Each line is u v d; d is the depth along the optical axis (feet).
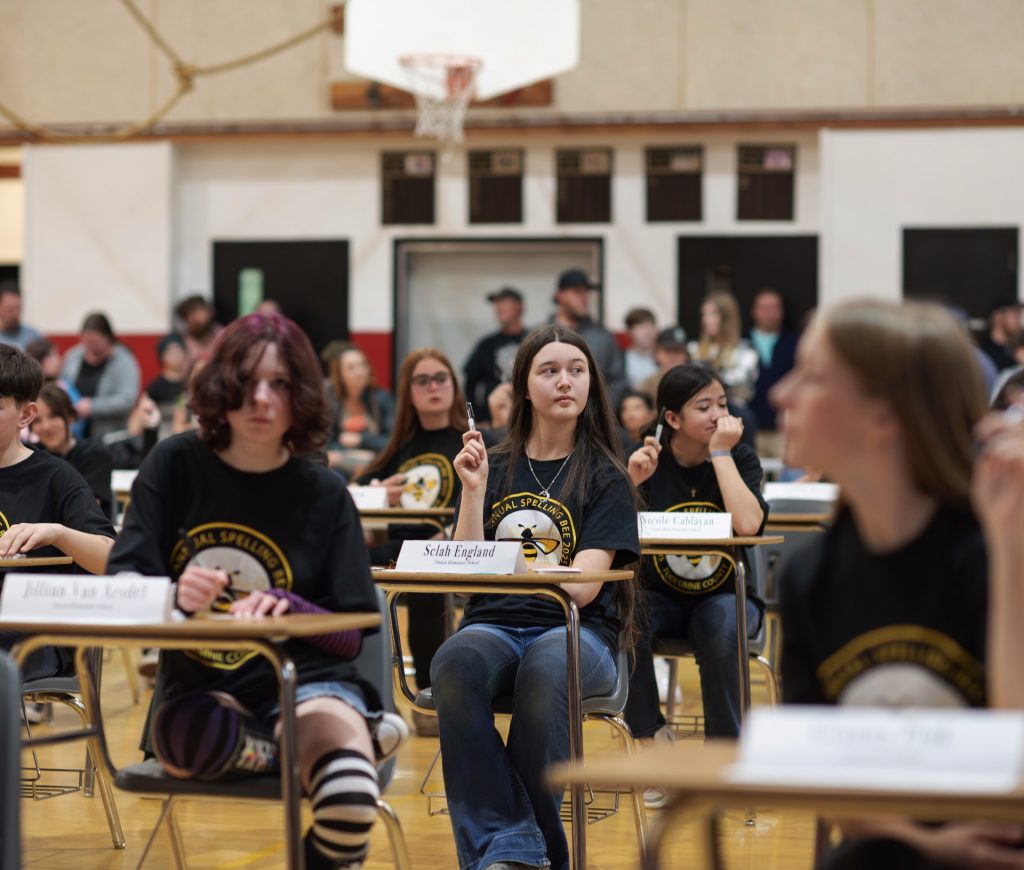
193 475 9.25
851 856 7.06
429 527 20.07
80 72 43.80
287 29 43.04
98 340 35.35
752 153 41.65
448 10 32.40
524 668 11.62
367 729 9.14
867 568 6.81
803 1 41.16
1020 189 39.99
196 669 9.30
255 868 12.94
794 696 7.06
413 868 12.81
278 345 8.97
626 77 41.81
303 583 9.15
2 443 12.75
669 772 5.38
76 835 14.10
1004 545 5.85
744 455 15.70
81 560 11.63
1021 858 6.31
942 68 40.65
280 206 43.62
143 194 43.47
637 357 37.40
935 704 6.56
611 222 42.27
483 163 42.83
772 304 38.50
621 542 12.38
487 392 37.50
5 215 46.80
